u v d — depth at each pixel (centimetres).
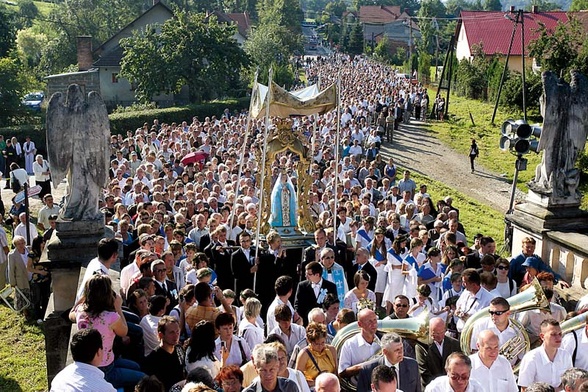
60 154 1077
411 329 798
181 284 1112
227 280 1275
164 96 5512
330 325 937
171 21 5178
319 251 1254
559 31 4306
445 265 1208
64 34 7475
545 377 750
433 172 3350
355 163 2486
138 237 1229
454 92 5919
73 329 773
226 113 4250
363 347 770
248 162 2172
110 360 725
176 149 2648
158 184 1797
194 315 862
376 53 10862
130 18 8488
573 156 1316
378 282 1303
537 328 908
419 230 1343
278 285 926
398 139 4050
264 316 1273
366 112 3984
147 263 998
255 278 1264
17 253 1468
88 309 721
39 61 7875
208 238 1358
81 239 1078
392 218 1498
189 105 4744
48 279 1434
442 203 1780
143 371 761
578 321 820
